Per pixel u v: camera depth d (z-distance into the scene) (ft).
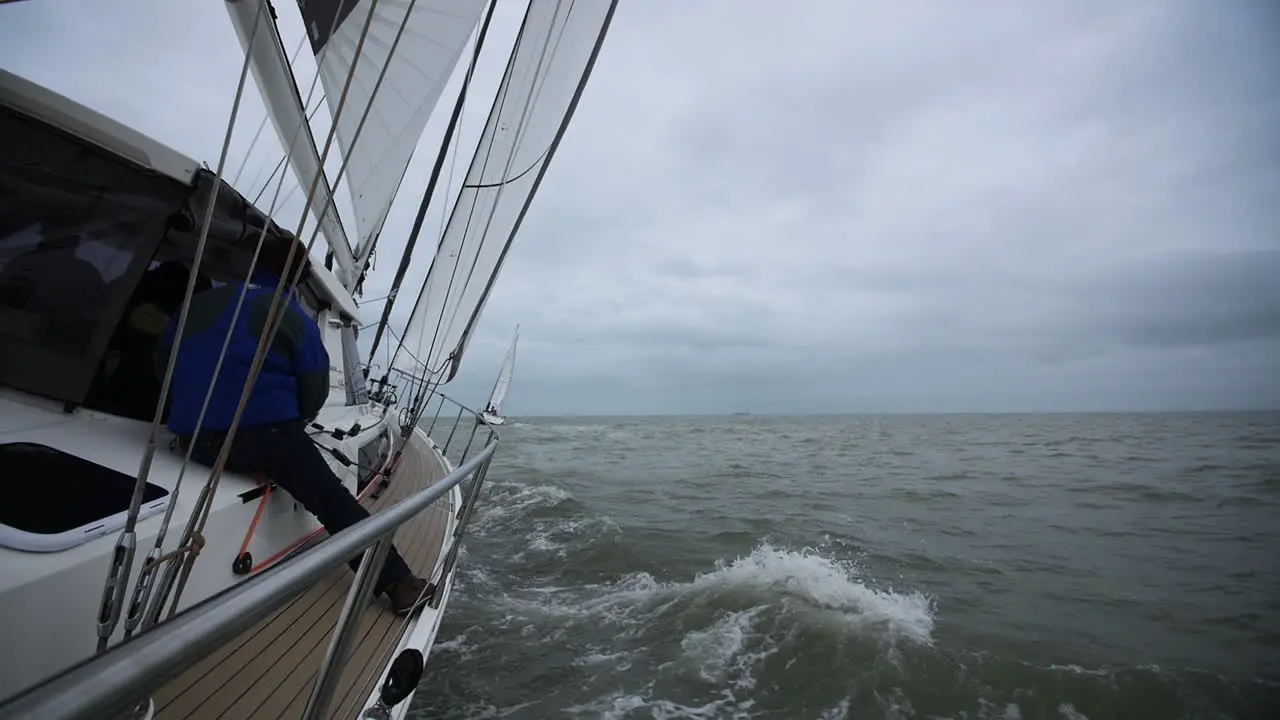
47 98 6.02
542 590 19.27
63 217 6.51
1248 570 23.59
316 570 2.87
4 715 1.41
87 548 4.71
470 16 14.69
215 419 6.51
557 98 18.48
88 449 6.10
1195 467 53.98
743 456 70.18
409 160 16.88
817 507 35.06
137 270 6.93
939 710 13.52
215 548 6.14
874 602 18.90
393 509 4.12
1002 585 21.90
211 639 2.14
